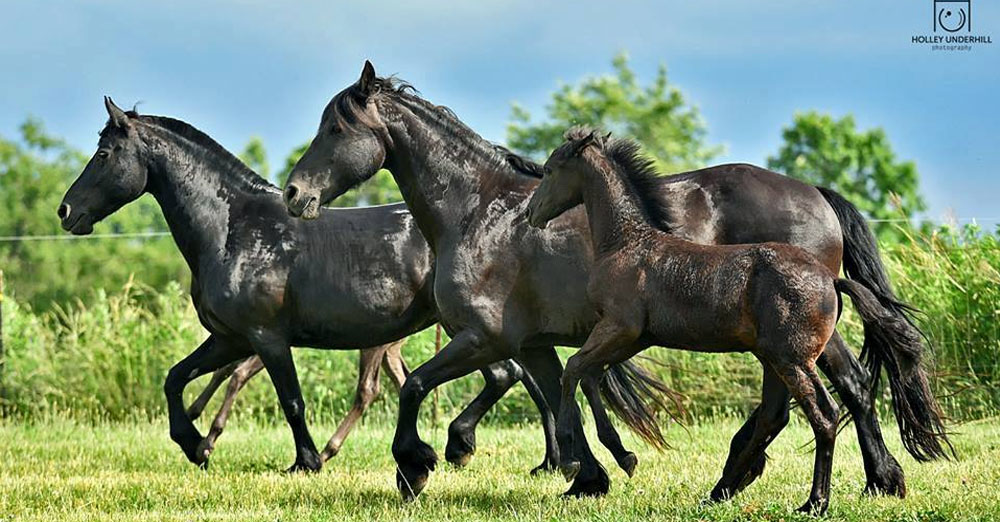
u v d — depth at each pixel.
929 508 9.58
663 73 64.25
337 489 12.38
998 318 17.58
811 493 9.34
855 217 11.20
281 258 13.37
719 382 18.25
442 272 11.23
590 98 62.38
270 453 15.80
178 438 14.23
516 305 11.12
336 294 13.31
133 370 20.62
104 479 13.62
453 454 13.59
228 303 13.34
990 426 15.93
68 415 20.34
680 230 10.49
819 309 9.13
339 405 19.92
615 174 10.26
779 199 10.84
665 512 10.05
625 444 15.59
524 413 19.27
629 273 9.94
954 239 18.86
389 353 16.08
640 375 12.07
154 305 23.08
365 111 11.33
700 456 14.07
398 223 13.48
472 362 11.12
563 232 11.06
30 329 21.52
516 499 11.23
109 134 13.78
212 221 13.62
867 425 10.42
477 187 11.33
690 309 9.55
